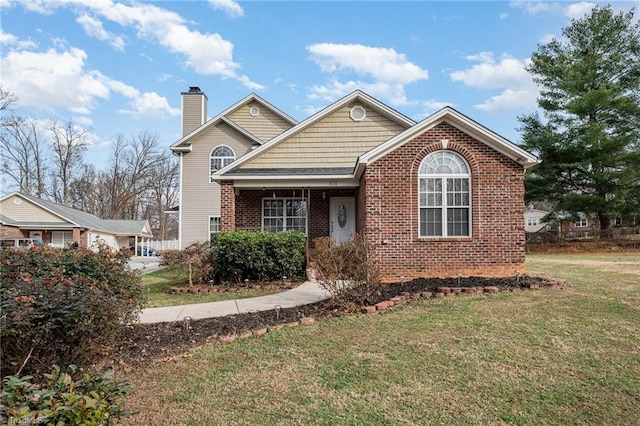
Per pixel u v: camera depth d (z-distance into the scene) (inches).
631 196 1055.6
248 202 635.5
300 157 607.5
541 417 154.6
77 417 105.7
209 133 808.3
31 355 161.8
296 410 159.5
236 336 248.8
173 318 298.4
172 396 171.6
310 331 259.9
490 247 443.8
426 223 450.6
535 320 273.0
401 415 155.6
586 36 1129.4
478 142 449.7
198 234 792.9
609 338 237.3
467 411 158.9
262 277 482.3
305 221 636.7
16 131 1879.9
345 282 337.7
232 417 154.0
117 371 197.0
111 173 2214.6
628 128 1063.6
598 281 419.5
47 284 171.5
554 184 1115.3
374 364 204.4
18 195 1194.6
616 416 155.0
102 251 266.2
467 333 249.3
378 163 453.1
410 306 320.5
